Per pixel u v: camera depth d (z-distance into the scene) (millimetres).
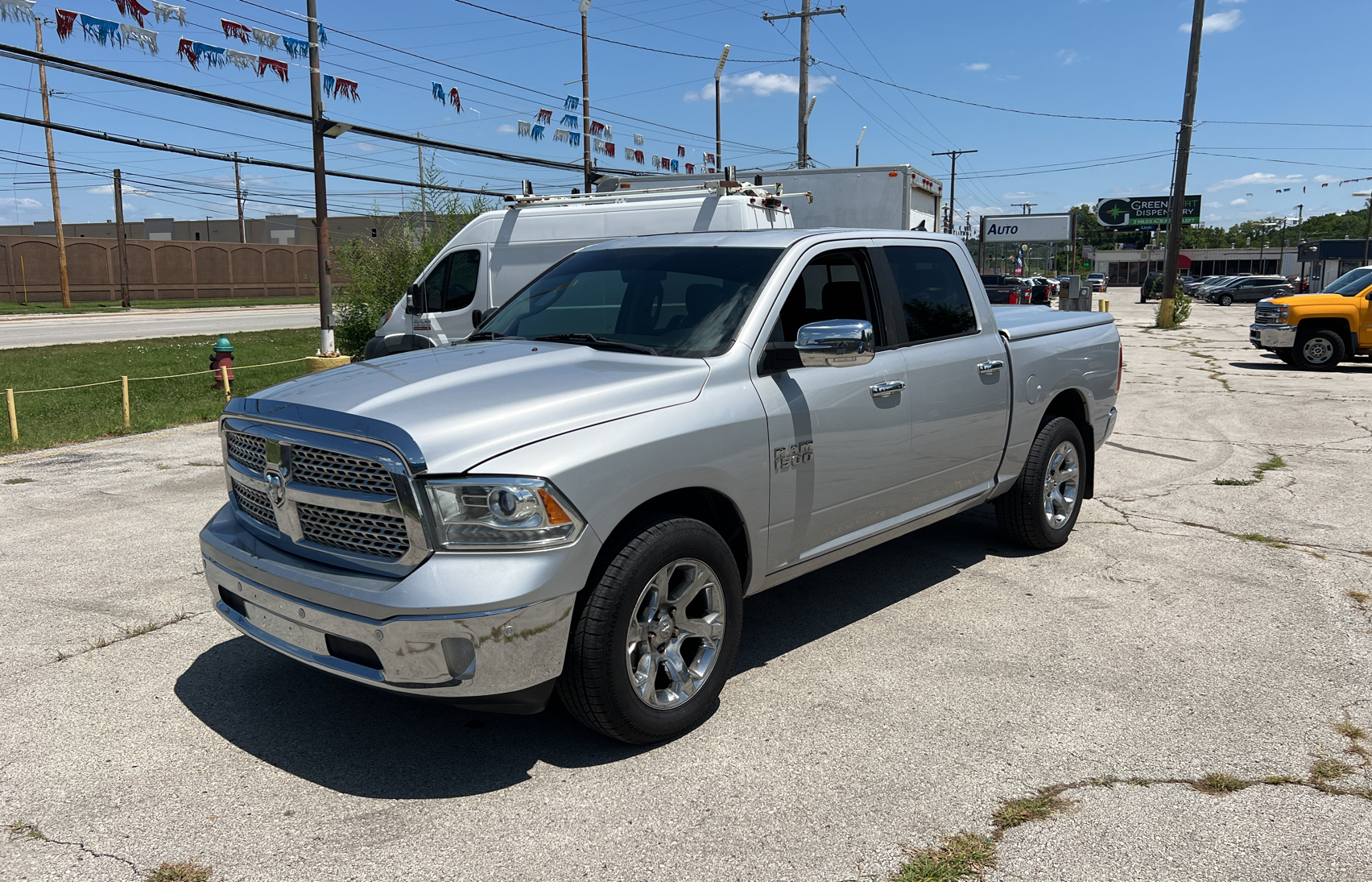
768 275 4094
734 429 3656
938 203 15609
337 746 3537
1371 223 67000
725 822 3010
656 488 3363
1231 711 3717
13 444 10031
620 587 3250
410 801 3158
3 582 5410
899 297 4688
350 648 3166
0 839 2947
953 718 3680
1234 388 13641
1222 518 6578
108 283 51562
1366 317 15828
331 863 2820
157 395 15078
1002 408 5199
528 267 10977
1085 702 3805
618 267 4543
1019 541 5820
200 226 83688
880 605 4953
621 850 2869
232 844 2914
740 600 3750
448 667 3014
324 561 3273
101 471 8586
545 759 3432
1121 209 102375
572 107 19109
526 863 2811
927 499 4824
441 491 3002
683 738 3566
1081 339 5949
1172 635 4508
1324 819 2977
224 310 46438
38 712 3812
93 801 3160
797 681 4047
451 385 3453
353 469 3162
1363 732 3535
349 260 21781
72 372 18719
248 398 3639
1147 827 2945
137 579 5453
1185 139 27578
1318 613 4770
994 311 6324
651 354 3871
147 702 3906
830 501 4172
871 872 2748
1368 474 7891
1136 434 9914
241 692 3998
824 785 3219
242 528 3711
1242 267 95562
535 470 3057
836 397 4121
